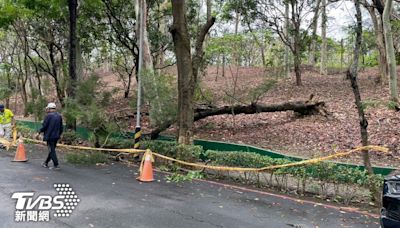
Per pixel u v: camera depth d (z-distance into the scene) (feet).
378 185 24.36
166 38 81.15
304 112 52.85
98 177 31.91
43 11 58.59
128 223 20.10
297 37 80.64
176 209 22.95
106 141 43.78
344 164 30.60
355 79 25.40
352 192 26.63
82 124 47.26
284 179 29.40
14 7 56.24
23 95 89.66
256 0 79.51
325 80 86.79
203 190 28.09
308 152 39.88
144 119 58.34
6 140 48.11
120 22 77.61
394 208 14.24
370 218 21.91
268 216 21.94
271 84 57.77
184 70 37.45
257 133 49.70
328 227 20.22
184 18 37.45
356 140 41.50
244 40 98.89
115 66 104.06
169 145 37.78
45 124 35.17
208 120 59.36
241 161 31.55
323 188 27.04
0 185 27.91
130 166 37.78
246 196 26.55
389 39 53.67
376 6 59.36
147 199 25.14
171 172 35.09
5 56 103.30
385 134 41.45
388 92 62.59
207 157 35.22
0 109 48.01
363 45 88.69
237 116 59.67
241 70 127.95
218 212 22.50
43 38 74.38
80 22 73.36
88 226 19.52
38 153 44.52
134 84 99.66
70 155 39.58
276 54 110.01
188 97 37.55
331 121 49.55
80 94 46.21
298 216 22.06
